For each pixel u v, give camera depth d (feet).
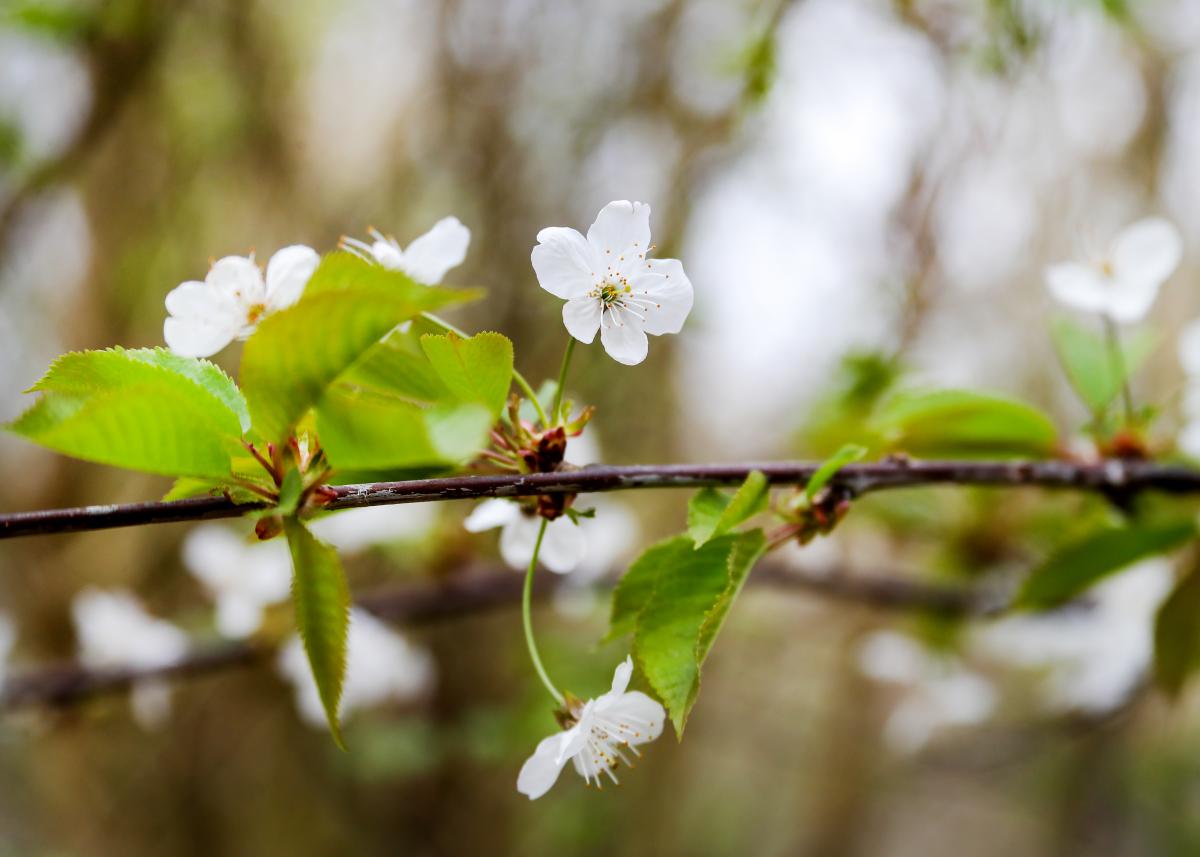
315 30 2.67
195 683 2.77
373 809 2.93
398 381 1.11
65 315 2.61
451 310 2.56
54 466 2.54
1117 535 1.39
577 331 1.16
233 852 2.86
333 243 2.62
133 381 1.11
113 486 2.59
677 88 2.52
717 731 3.59
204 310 1.14
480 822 2.93
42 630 2.47
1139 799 3.56
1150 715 3.43
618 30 2.60
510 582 1.77
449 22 2.65
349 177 2.68
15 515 1.06
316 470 1.10
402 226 2.64
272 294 1.15
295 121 2.65
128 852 2.77
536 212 2.63
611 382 2.79
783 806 4.08
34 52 2.22
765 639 3.40
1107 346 1.42
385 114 2.69
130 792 2.79
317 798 2.91
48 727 1.74
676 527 2.89
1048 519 1.74
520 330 2.58
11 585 2.49
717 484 1.16
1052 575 1.41
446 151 2.64
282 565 1.66
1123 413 1.40
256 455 1.09
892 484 1.22
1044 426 1.36
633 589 1.18
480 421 1.03
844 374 1.81
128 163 2.58
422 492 1.11
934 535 1.92
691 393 3.15
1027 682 2.82
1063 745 3.45
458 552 1.77
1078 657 1.94
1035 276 2.76
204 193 2.64
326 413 1.04
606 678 2.18
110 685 1.66
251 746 2.84
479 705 2.63
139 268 2.61
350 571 2.31
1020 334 2.81
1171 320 2.73
